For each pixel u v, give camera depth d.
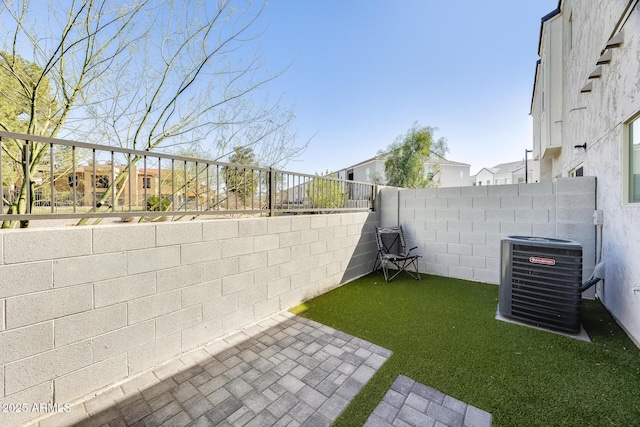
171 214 2.32
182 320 2.36
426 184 18.39
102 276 1.90
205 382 1.98
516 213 4.23
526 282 2.92
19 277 1.55
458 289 4.15
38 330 1.63
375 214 5.42
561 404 1.71
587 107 4.09
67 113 2.90
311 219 3.81
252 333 2.75
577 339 2.55
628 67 2.55
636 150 2.56
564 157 6.36
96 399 1.80
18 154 2.68
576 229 3.74
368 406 1.73
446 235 4.90
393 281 4.64
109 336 1.93
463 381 1.96
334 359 2.27
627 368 2.08
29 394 1.60
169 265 2.27
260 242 3.07
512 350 2.37
